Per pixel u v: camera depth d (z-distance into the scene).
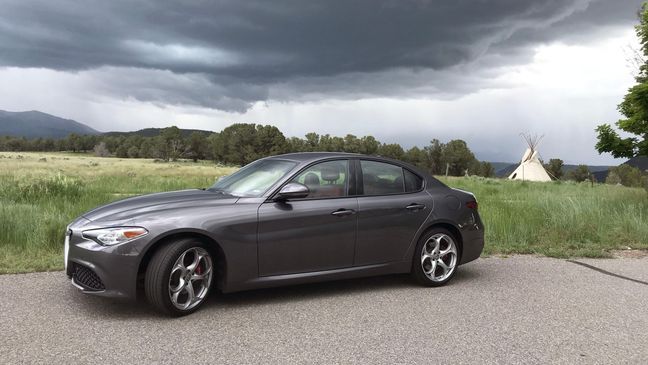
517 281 6.20
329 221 5.21
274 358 3.68
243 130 166.25
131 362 3.52
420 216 5.76
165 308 4.45
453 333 4.30
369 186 5.62
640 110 13.38
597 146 14.77
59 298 4.95
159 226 4.48
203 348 3.83
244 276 4.85
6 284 5.41
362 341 4.07
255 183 5.33
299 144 182.62
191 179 27.33
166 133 193.00
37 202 11.84
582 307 5.16
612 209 11.55
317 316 4.67
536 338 4.24
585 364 3.73
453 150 165.75
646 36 13.72
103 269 4.38
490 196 18.08
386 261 5.61
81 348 3.74
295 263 5.09
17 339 3.88
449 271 5.97
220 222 4.70
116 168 63.78
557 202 12.36
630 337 4.31
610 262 7.54
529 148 68.69
